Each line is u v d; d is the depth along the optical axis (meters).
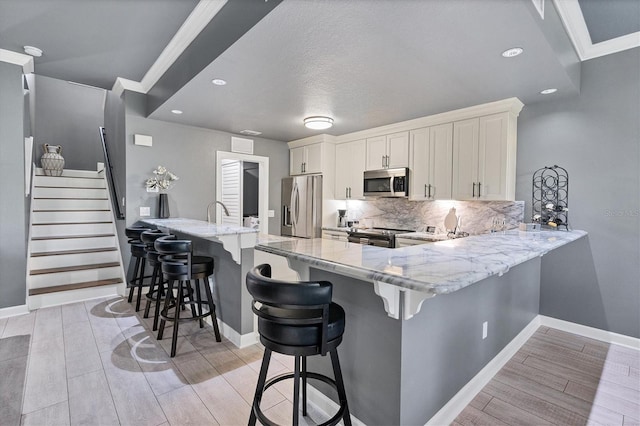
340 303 1.82
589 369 2.46
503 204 3.65
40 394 2.03
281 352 1.40
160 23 2.64
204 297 3.36
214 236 2.53
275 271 3.00
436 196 3.97
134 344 2.73
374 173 4.60
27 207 3.92
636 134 2.81
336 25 1.94
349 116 3.99
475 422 1.87
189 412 1.90
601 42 2.90
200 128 4.69
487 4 1.73
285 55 2.34
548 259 3.33
